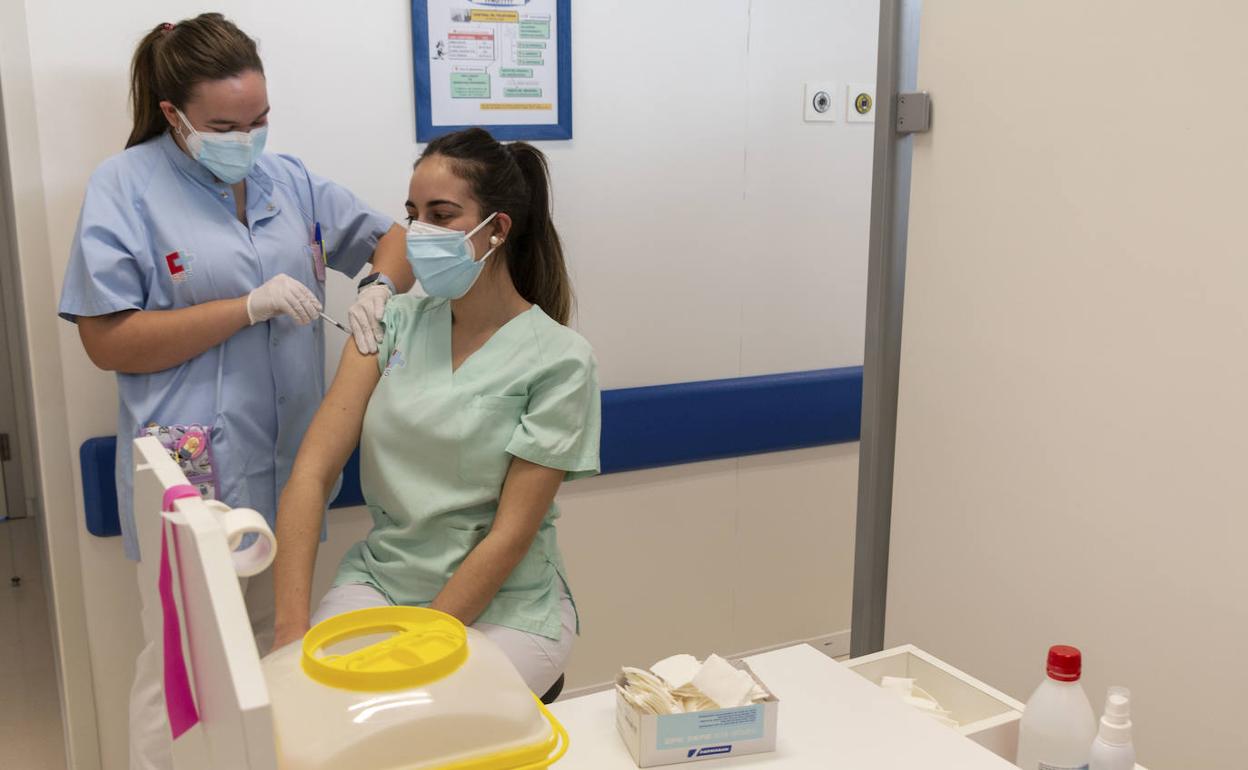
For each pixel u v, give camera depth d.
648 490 2.57
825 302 2.72
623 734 1.17
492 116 2.21
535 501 1.53
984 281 1.76
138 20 1.88
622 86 2.35
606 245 2.40
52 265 1.89
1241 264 1.39
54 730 2.57
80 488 1.98
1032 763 1.14
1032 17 1.63
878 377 2.00
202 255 1.71
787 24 2.52
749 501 2.72
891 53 1.87
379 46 2.09
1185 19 1.42
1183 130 1.44
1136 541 1.57
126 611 2.05
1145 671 1.58
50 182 1.86
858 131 2.67
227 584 0.70
